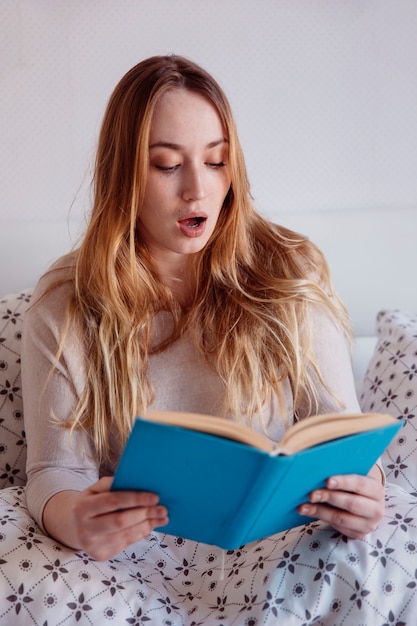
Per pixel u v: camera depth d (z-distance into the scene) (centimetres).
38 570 107
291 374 128
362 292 187
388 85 188
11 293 183
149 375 128
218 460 90
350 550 108
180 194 121
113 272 128
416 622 104
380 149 190
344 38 186
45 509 115
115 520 99
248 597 109
